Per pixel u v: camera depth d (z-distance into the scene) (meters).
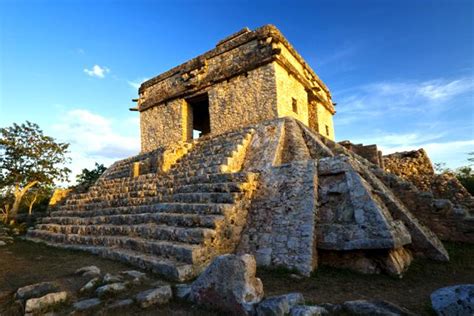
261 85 11.27
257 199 6.58
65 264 5.56
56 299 3.55
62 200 13.38
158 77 15.30
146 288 4.05
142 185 9.32
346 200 5.67
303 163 6.63
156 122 15.15
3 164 13.53
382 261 4.98
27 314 3.23
